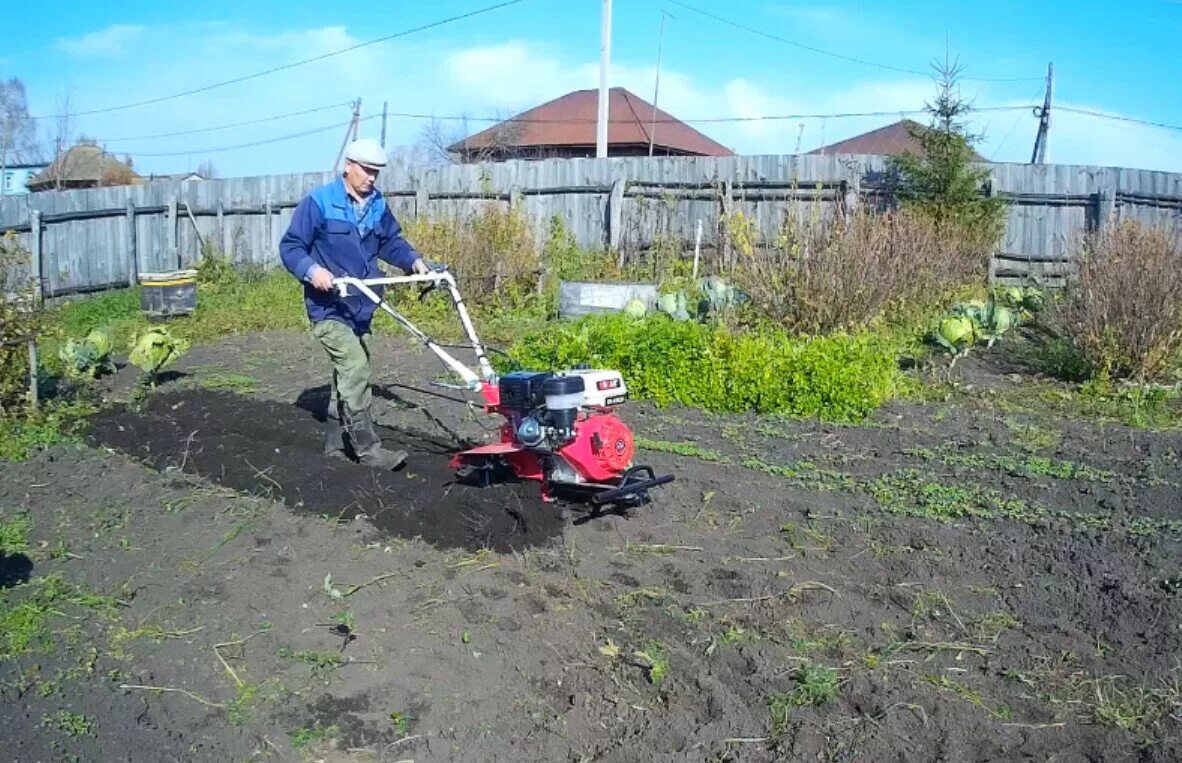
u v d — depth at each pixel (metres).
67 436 8.04
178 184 21.77
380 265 15.49
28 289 8.68
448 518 6.09
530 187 19.34
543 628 5.00
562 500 6.54
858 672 4.63
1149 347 10.11
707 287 12.64
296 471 6.88
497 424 8.53
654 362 9.60
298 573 5.51
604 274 17.48
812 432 8.54
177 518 6.27
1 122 53.56
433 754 4.04
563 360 10.02
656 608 5.23
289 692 4.40
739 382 9.26
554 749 4.10
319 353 12.35
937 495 6.90
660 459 7.72
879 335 11.70
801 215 13.36
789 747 4.08
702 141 40.59
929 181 17.42
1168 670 4.66
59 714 4.14
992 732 4.20
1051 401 9.64
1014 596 5.44
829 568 5.78
